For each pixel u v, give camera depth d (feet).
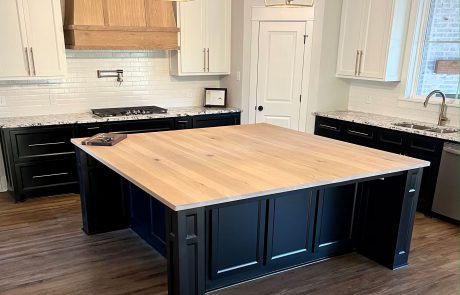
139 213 10.94
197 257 6.62
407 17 14.75
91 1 13.75
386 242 9.73
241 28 16.30
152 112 15.37
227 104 17.99
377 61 15.06
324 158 8.80
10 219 12.11
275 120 17.13
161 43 15.30
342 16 16.07
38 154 13.32
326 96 16.90
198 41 16.44
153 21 14.97
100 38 13.99
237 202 6.54
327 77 16.63
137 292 8.54
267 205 8.71
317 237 9.77
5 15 12.53
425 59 14.96
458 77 14.01
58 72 13.73
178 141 10.25
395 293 8.71
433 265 9.95
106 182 11.05
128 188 11.31
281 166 8.09
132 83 16.35
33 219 12.14
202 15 16.28
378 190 9.78
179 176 7.32
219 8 16.61
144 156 8.71
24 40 12.94
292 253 9.48
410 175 9.13
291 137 10.98
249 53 16.44
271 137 10.94
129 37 14.52
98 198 11.03
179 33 15.94
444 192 12.39
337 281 9.14
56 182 13.87
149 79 16.71
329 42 16.19
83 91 15.39
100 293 8.48
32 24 12.99
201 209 6.41
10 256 9.94
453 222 12.44
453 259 10.27
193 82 17.81
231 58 17.29
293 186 6.89
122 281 8.95
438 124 13.99
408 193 9.25
